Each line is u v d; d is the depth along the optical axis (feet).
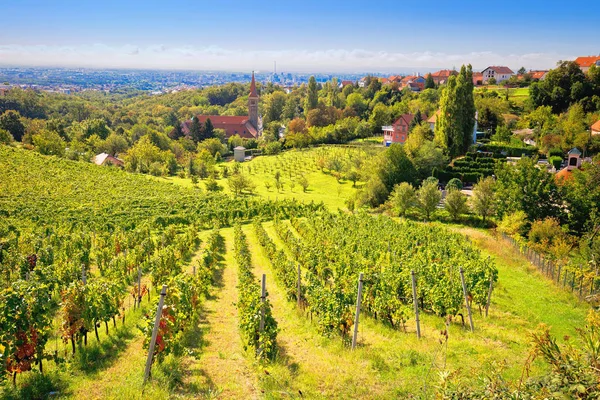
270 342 40.63
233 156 351.05
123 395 31.12
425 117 303.68
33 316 36.32
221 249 115.75
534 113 269.85
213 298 69.51
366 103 448.65
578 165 184.03
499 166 142.31
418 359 40.81
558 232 108.58
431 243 100.63
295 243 101.86
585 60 371.76
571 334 52.80
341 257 82.79
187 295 52.11
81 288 42.83
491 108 281.33
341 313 47.93
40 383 33.09
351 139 350.64
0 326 33.50
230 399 32.63
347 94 519.60
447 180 196.44
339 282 68.54
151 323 38.29
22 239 94.27
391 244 103.45
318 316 55.11
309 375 36.78
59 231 112.47
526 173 130.41
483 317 58.70
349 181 236.22
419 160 199.31
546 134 228.84
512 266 88.89
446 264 75.77
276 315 60.03
